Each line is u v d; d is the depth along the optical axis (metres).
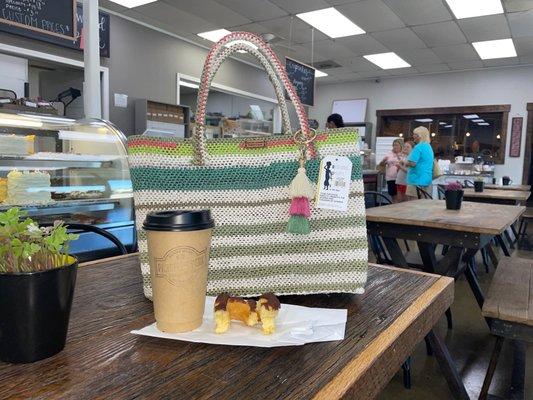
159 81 6.54
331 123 4.66
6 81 4.75
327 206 0.76
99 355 0.53
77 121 2.49
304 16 5.91
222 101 9.23
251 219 0.76
